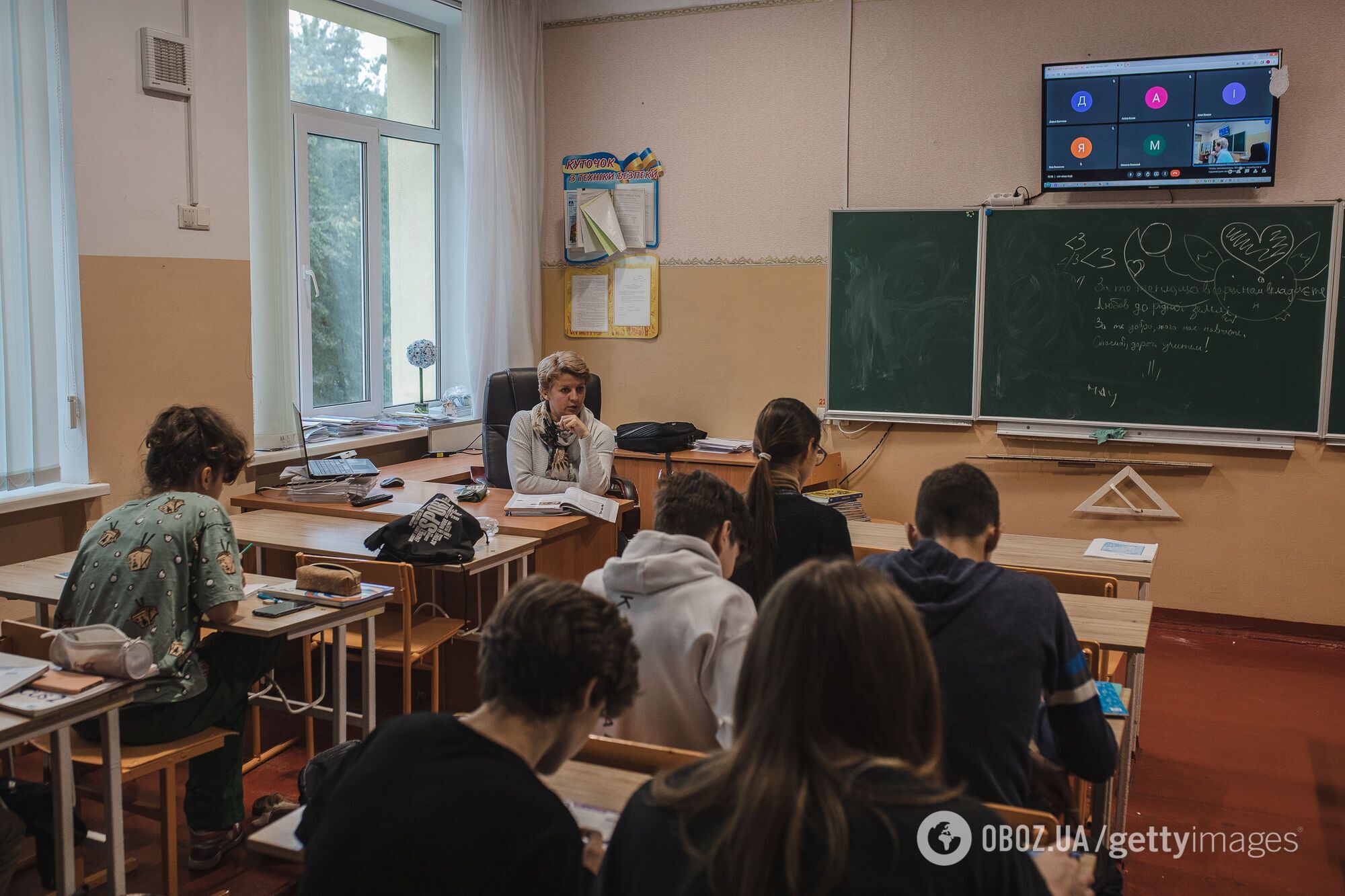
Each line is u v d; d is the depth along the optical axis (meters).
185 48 3.88
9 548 3.46
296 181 4.97
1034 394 5.06
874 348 5.31
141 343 3.82
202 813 2.61
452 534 3.19
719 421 5.74
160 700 2.38
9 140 3.40
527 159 5.84
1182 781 3.28
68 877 2.09
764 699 0.91
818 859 0.84
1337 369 4.59
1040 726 2.00
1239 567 4.84
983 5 4.98
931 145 5.14
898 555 1.81
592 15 5.79
